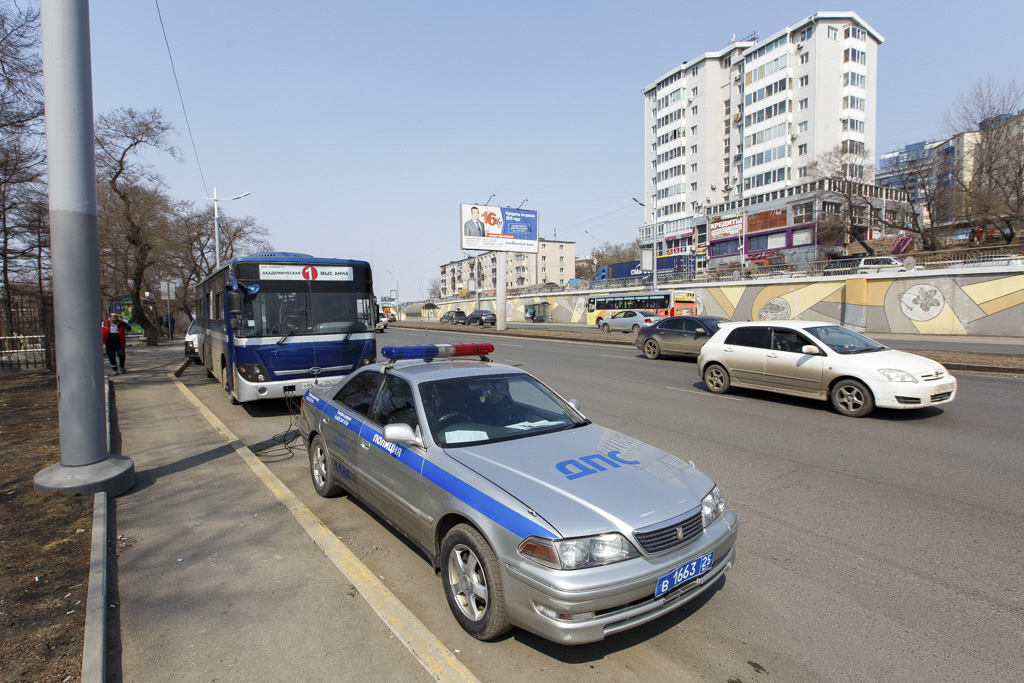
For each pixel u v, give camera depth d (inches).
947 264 1103.6
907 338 1006.4
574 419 171.5
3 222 600.7
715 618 131.8
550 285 2583.7
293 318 366.6
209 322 517.3
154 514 194.4
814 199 1969.7
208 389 508.4
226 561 159.8
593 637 106.6
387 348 193.3
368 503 174.7
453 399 161.0
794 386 378.9
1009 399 389.1
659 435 305.7
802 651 118.6
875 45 2593.5
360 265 392.5
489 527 117.4
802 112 2541.8
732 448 277.1
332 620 130.6
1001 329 975.6
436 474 136.6
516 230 1491.1
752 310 1443.2
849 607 135.2
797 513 193.6
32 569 149.0
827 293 1257.4
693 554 118.4
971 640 121.1
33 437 288.0
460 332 1552.7
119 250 1106.1
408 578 152.0
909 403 324.5
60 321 208.8
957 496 206.1
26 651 114.6
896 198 1900.8
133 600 139.1
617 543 110.4
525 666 115.0
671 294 1454.2
